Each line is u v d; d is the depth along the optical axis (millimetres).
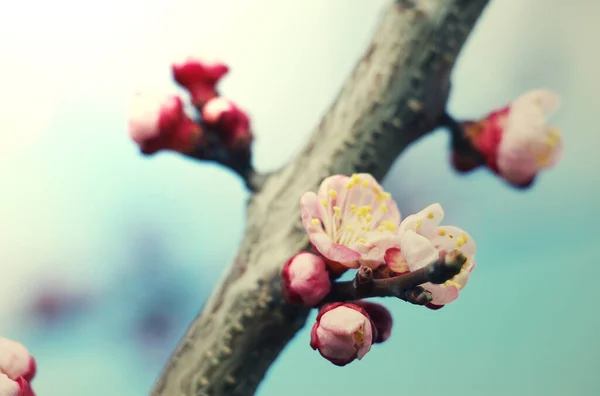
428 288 364
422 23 393
